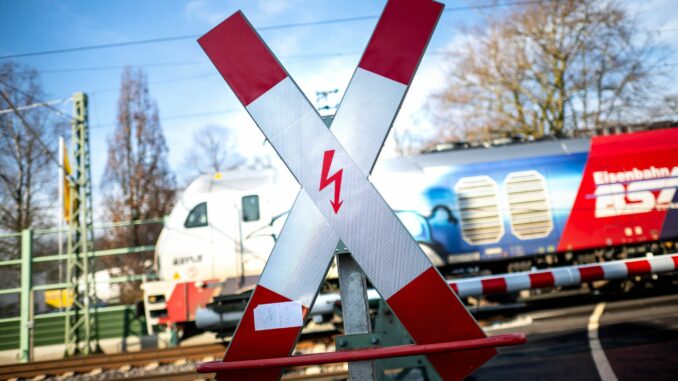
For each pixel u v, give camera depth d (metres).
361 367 1.70
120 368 8.07
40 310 10.85
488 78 19.48
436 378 3.66
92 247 10.93
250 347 1.66
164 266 9.46
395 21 1.78
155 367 7.93
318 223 1.70
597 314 8.51
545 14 18.78
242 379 1.67
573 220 9.71
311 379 6.24
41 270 11.85
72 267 10.74
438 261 9.44
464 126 20.38
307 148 1.72
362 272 1.80
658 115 17.94
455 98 20.00
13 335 10.41
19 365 8.28
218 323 8.45
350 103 1.75
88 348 10.22
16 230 22.02
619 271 4.97
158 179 24.19
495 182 9.71
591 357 5.95
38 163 22.55
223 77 1.77
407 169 9.66
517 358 6.31
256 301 1.68
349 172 1.70
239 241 9.45
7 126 21.78
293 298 1.67
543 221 9.68
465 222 9.55
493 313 9.66
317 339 8.98
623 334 6.86
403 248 1.65
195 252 9.45
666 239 9.78
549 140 10.20
